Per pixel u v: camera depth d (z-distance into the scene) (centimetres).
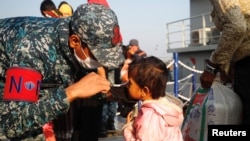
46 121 210
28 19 240
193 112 346
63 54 228
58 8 612
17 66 214
